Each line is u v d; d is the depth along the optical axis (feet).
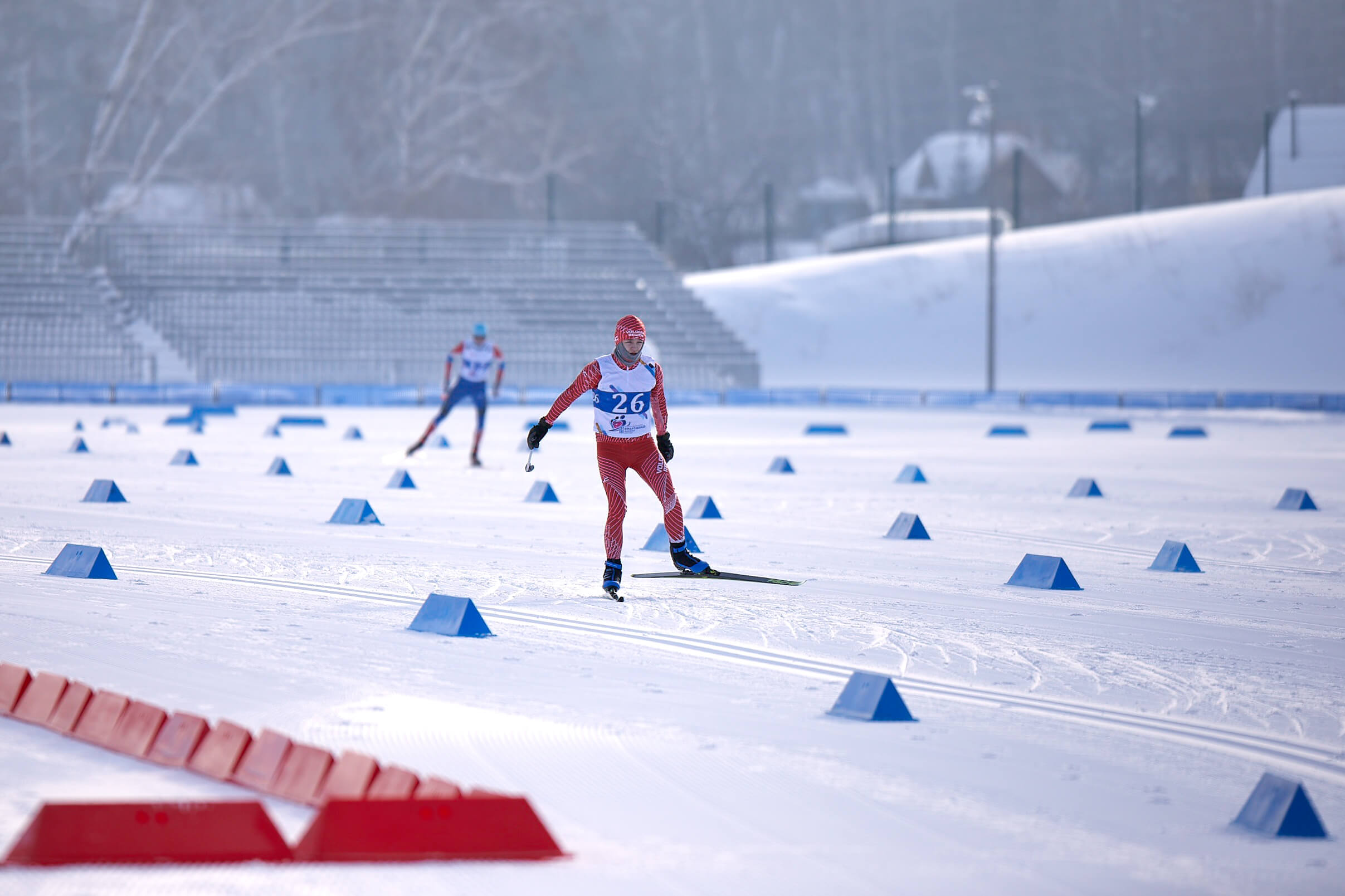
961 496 228.22
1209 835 61.31
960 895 52.24
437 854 54.03
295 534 162.81
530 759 69.67
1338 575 145.69
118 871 50.83
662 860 55.01
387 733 73.67
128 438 355.77
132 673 86.12
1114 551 163.84
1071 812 64.03
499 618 111.14
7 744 69.41
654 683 88.84
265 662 91.15
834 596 126.11
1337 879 55.31
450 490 224.94
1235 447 372.58
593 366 124.16
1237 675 95.86
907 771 69.87
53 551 142.82
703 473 271.28
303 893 49.01
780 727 78.07
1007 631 110.32
